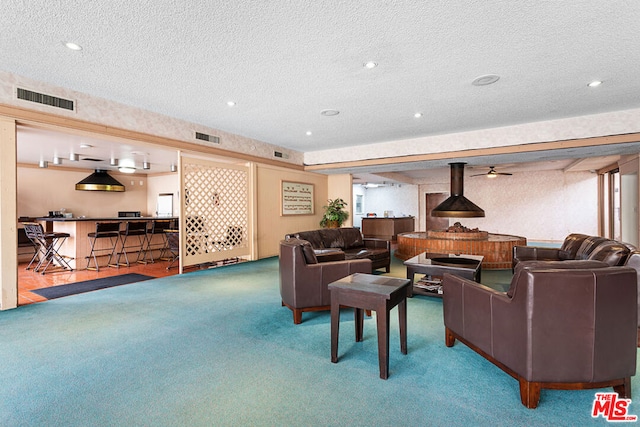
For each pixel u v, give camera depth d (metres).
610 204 8.02
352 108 4.36
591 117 4.69
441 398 1.77
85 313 3.17
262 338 2.58
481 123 5.12
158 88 3.64
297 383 1.92
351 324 2.90
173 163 7.48
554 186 9.88
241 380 1.95
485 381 1.94
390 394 1.80
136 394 1.80
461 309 2.21
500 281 4.38
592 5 2.15
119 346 2.42
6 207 3.21
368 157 6.80
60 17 2.27
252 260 6.22
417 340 2.54
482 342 2.00
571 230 9.68
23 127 3.43
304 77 3.35
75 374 2.02
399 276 4.79
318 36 2.55
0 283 3.21
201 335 2.64
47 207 7.54
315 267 2.93
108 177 8.37
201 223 5.37
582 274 1.60
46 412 1.64
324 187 8.41
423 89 3.69
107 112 3.98
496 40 2.62
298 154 7.52
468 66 3.10
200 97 3.93
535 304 1.63
